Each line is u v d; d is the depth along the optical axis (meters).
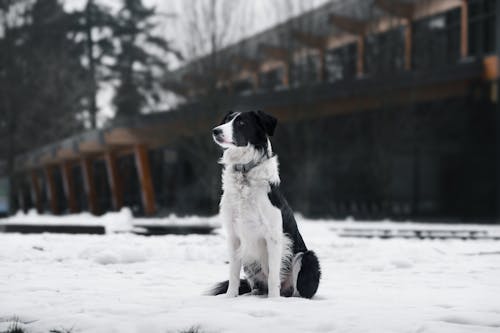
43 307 4.14
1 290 5.01
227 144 4.66
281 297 4.69
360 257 8.16
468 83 25.25
